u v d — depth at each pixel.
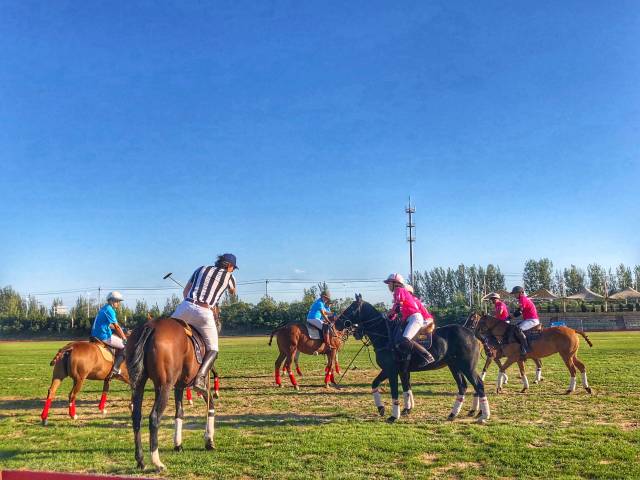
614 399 11.23
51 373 19.25
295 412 10.45
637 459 6.69
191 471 6.45
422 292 89.06
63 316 64.50
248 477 6.23
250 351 29.42
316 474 6.25
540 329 12.67
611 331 49.50
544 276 84.81
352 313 9.84
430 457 7.01
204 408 11.06
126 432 8.81
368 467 6.54
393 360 9.49
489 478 6.11
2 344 49.38
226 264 7.62
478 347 9.57
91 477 3.59
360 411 10.44
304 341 13.87
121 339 10.79
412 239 62.47
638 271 85.00
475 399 9.75
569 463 6.55
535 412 9.95
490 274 86.50
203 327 7.27
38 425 9.53
